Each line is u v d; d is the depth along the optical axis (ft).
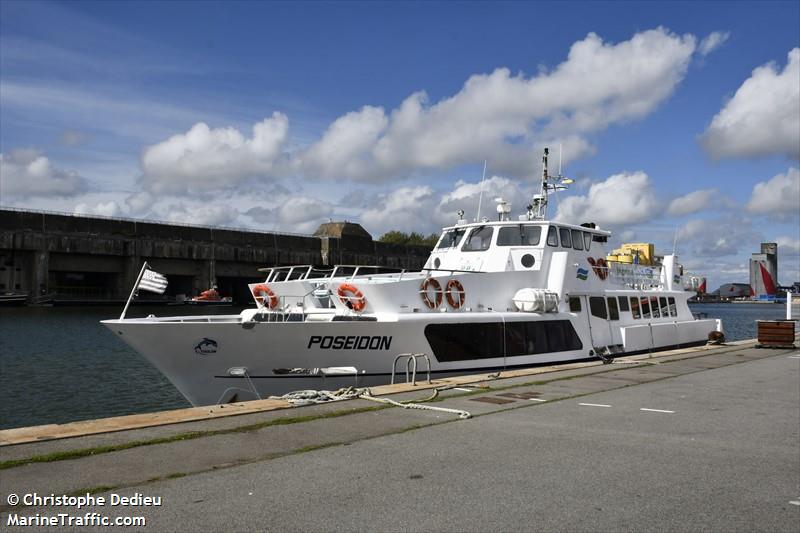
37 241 228.22
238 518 17.97
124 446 25.31
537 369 53.01
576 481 21.89
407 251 330.13
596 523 17.90
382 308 49.37
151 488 20.49
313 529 17.22
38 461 23.11
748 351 78.43
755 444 27.78
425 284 51.88
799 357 70.49
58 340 131.23
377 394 39.27
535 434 29.27
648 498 20.15
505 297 57.62
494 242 62.13
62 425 28.43
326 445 26.58
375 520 17.94
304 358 45.47
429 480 21.81
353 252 303.68
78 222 240.12
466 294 54.60
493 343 53.78
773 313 335.47
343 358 46.47
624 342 67.41
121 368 95.40
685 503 19.71
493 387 43.32
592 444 27.43
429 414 33.55
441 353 50.29
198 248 263.08
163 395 76.54
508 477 22.26
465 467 23.49
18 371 92.07
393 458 24.63
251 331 43.93
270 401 35.81
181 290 284.61
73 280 271.69
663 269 85.87
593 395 41.22
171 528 17.17
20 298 230.48
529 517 18.33
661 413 35.17
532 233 61.67
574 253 63.98
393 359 48.24
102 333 146.30
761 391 44.14
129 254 246.88
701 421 33.01
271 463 23.65
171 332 42.88
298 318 50.88
